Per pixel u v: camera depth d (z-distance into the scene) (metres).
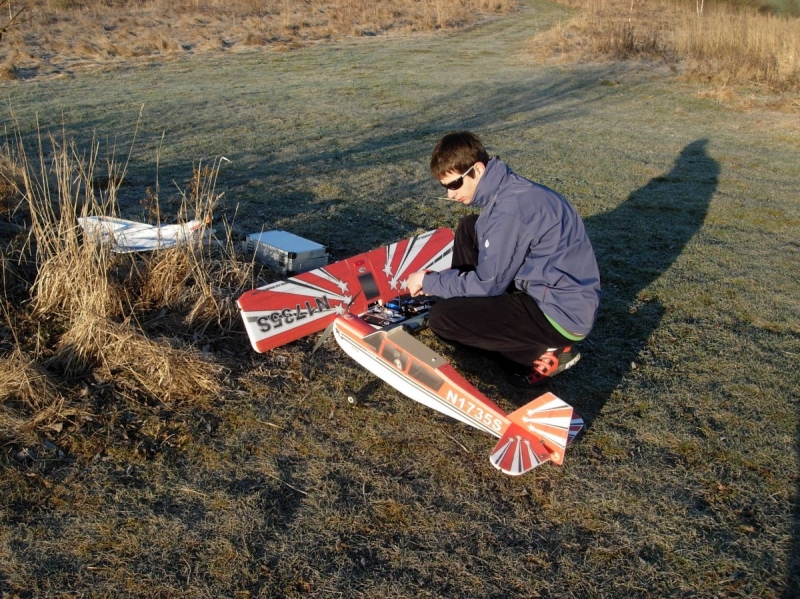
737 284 5.20
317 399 3.48
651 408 3.55
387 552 2.55
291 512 2.72
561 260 3.18
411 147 8.91
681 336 4.35
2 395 3.15
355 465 3.01
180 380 3.43
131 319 3.88
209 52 17.16
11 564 2.40
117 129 9.19
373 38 20.59
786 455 3.21
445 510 2.78
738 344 4.27
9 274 4.20
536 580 2.46
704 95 12.86
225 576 2.40
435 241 4.79
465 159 3.12
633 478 3.02
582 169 8.23
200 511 2.70
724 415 3.52
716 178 8.08
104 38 17.58
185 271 4.27
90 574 2.38
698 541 2.67
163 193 6.62
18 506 2.66
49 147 8.12
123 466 2.92
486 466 3.06
